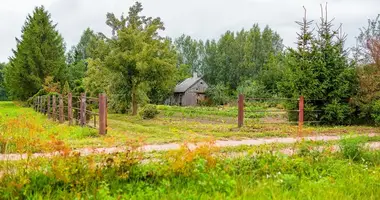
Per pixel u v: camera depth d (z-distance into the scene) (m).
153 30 30.45
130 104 29.83
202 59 77.94
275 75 49.19
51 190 5.06
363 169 6.80
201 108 36.97
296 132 13.15
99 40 30.19
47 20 54.09
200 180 5.70
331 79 17.48
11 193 4.84
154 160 6.91
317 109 17.80
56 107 20.20
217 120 22.94
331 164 7.03
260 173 6.45
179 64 78.44
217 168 6.21
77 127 14.51
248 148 8.98
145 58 28.00
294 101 17.94
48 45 53.22
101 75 30.52
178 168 5.89
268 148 8.52
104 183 5.24
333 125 17.53
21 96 52.25
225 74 62.41
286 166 6.71
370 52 17.36
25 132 9.99
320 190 5.31
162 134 13.79
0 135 8.64
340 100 17.62
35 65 51.34
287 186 5.67
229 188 5.38
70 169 5.41
